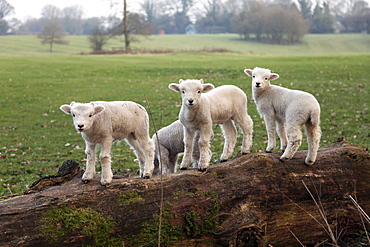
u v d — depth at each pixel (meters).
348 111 17.38
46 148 13.50
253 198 5.73
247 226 5.39
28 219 5.12
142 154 6.75
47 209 5.23
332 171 6.20
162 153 8.68
